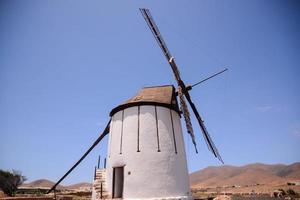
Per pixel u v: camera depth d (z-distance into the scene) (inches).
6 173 1849.2
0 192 1178.6
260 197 1679.4
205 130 907.4
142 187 626.8
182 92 826.8
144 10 774.5
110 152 721.0
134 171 647.1
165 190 631.2
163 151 675.4
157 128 698.8
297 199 1536.7
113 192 660.1
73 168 889.5
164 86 830.5
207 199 1026.7
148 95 800.3
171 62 812.6
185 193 682.2
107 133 871.7
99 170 762.2
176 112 792.3
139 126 697.6
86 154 887.1
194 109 895.1
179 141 741.9
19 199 791.7
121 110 750.5
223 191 2596.0
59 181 898.1
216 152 920.3
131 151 672.4
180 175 686.5
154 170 645.9
